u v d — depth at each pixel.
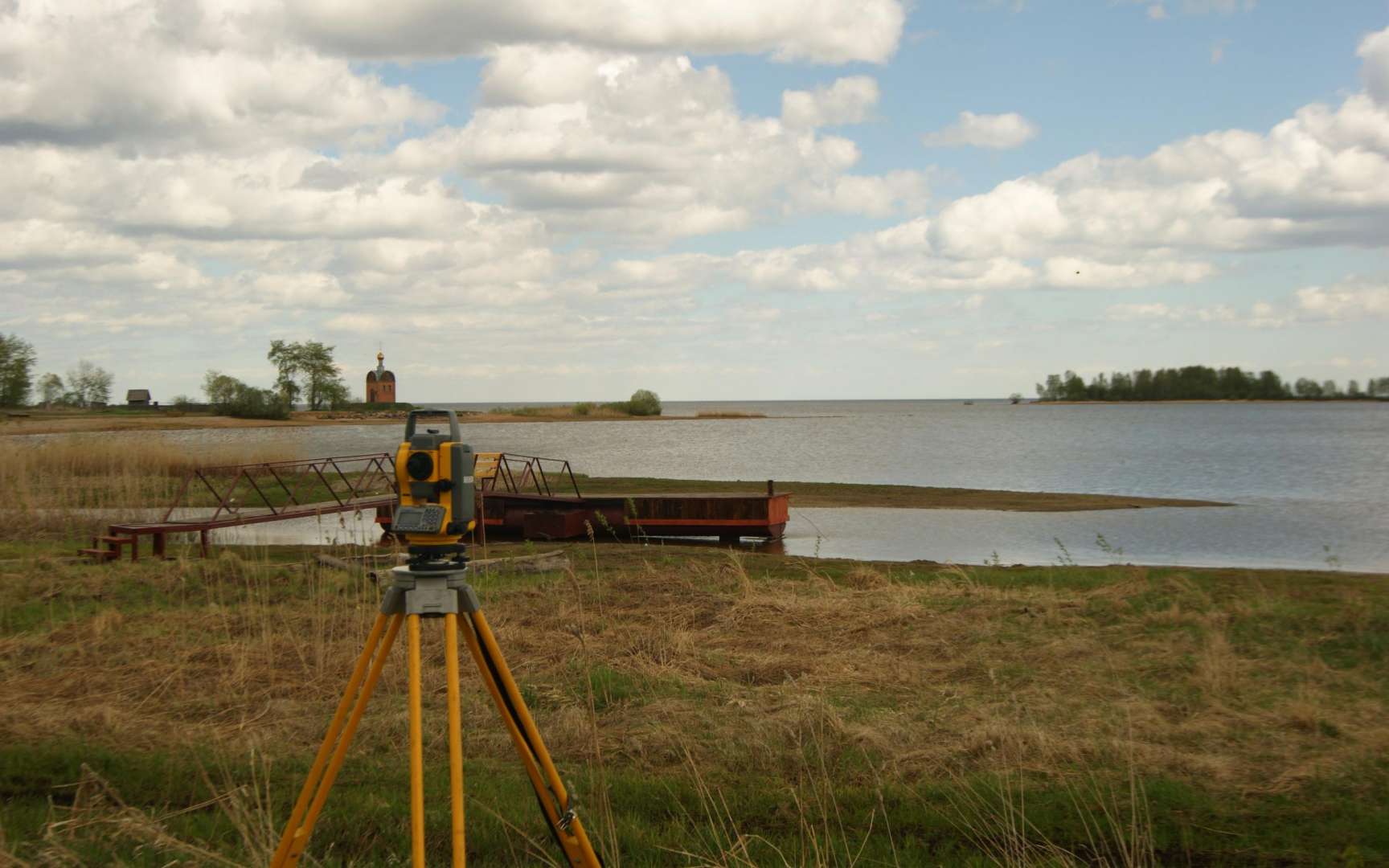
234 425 106.56
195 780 6.09
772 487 22.11
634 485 34.28
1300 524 25.06
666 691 8.03
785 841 5.26
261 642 9.60
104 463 32.22
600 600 11.68
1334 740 6.67
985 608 11.35
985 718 7.07
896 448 66.38
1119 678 8.29
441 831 5.33
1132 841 5.08
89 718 7.23
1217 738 6.71
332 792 5.87
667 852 5.07
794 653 9.56
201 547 17.42
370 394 161.50
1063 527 24.61
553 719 7.23
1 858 4.69
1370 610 10.64
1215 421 120.06
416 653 3.24
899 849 5.18
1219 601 11.88
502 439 82.19
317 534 22.25
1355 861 4.88
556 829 3.70
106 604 11.89
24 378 108.44
